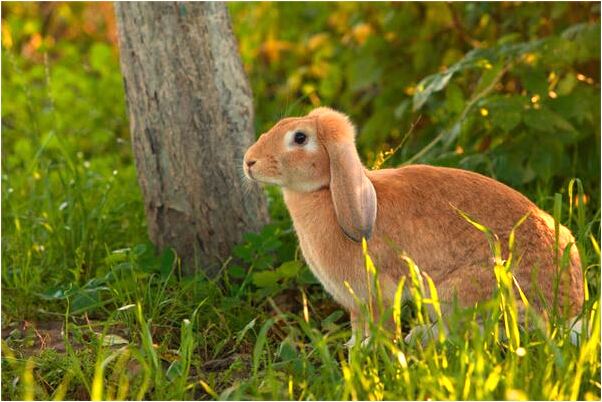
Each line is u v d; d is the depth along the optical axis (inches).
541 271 322.0
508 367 277.9
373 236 332.5
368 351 292.4
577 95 446.3
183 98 398.6
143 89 402.3
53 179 494.3
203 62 397.7
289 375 301.6
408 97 538.9
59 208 434.3
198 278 389.7
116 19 406.9
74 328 347.9
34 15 700.7
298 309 389.1
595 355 284.8
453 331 280.2
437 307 285.3
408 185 339.6
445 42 524.1
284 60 655.1
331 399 278.8
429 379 267.7
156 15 394.3
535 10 481.7
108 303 386.9
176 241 412.2
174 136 402.3
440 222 331.6
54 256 418.0
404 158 504.4
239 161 408.8
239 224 410.6
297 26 649.6
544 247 326.0
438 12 512.7
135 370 322.7
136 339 350.3
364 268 335.3
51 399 309.4
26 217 438.0
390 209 334.3
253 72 652.1
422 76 534.6
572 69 473.4
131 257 381.7
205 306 376.2
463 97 490.3
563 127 431.5
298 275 389.7
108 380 314.8
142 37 397.7
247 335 361.7
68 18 703.1
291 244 409.1
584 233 323.9
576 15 482.9
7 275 406.0
